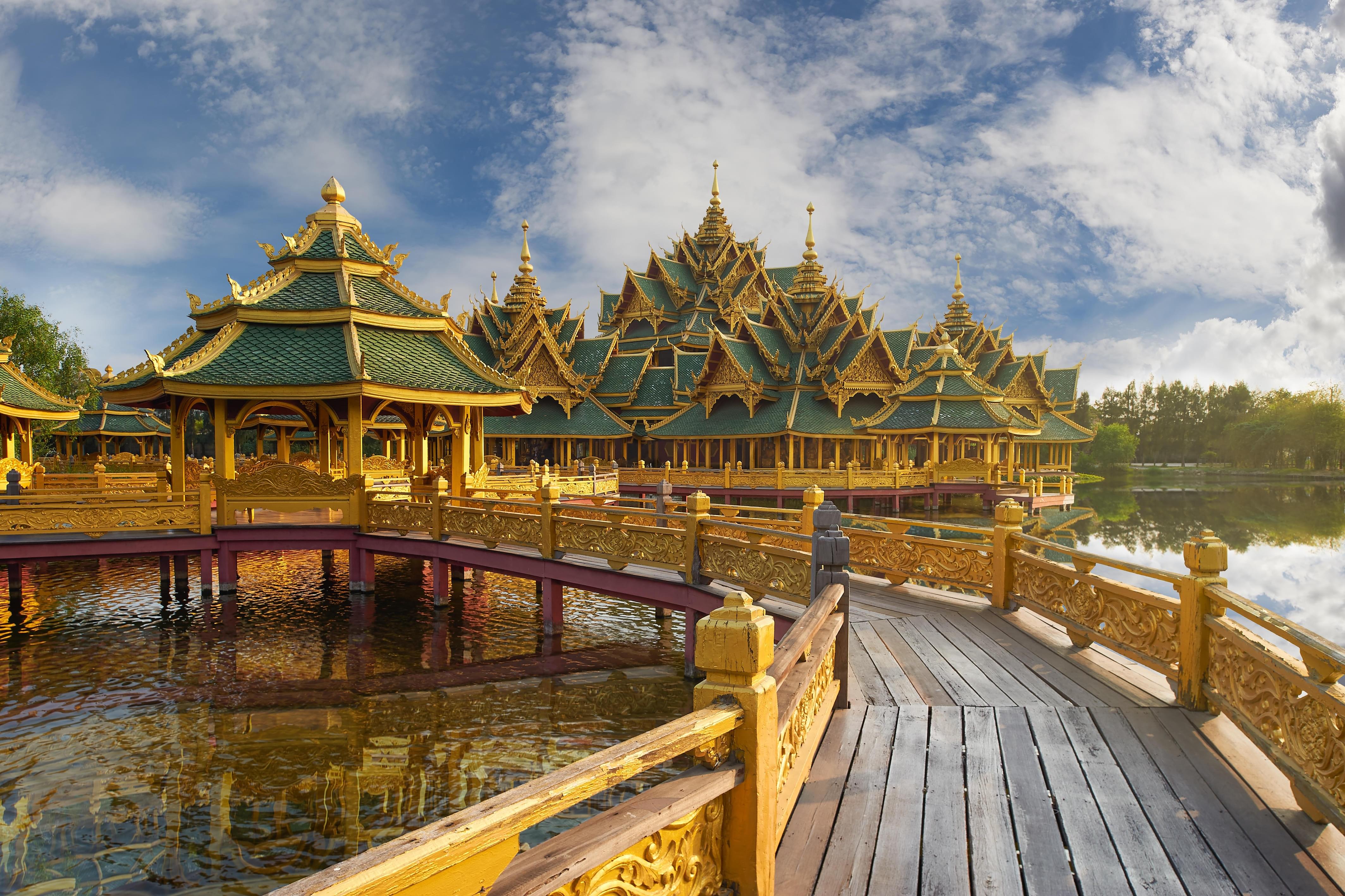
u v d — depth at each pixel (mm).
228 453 18281
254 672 12258
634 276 59750
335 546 17391
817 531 7270
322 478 17359
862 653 8578
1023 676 7703
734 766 3295
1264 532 39750
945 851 4324
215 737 9711
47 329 48656
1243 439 107812
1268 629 5172
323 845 7254
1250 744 5879
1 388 28266
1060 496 44406
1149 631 7438
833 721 6422
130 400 19844
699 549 11570
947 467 44469
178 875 6727
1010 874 4098
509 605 16938
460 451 20781
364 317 20016
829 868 4133
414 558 19766
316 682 11828
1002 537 10781
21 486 20906
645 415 53781
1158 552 33250
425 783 8547
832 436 46625
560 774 2436
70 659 12859
